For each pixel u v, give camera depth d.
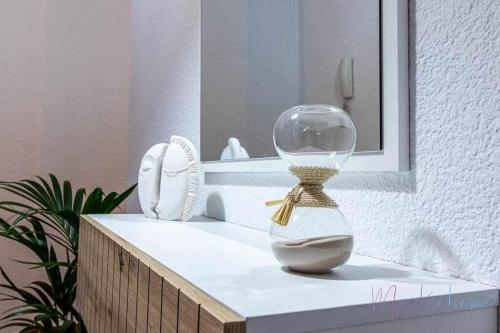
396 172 0.61
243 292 0.45
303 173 0.55
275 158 0.86
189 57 1.36
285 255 0.53
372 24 0.63
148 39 1.80
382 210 0.63
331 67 0.71
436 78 0.55
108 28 2.12
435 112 0.55
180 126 1.42
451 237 0.53
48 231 1.96
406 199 0.59
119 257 0.73
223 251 0.68
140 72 1.91
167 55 1.56
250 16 0.99
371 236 0.65
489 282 0.49
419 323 0.44
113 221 1.07
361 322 0.41
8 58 1.97
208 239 0.80
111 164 2.11
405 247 0.60
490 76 0.49
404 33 0.59
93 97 2.09
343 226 0.54
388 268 0.57
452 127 0.53
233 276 0.52
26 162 1.98
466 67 0.51
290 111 0.58
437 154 0.55
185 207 1.09
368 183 0.66
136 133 1.95
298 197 0.55
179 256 0.63
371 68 0.63
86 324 1.01
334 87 0.71
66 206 1.51
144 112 1.83
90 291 0.98
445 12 0.54
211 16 1.19
